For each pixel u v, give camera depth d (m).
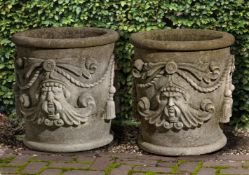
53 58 3.12
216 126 3.23
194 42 3.04
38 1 3.62
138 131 3.56
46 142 3.26
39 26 3.65
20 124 3.66
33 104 3.22
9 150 3.29
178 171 2.97
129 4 3.54
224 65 3.17
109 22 3.58
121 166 3.05
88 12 3.59
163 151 3.18
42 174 2.95
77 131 3.23
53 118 3.16
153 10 3.53
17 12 3.65
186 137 3.16
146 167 3.04
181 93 3.09
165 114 3.11
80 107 3.19
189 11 3.51
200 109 3.13
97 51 3.18
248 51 3.47
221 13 3.49
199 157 3.16
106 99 3.29
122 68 3.61
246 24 3.46
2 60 3.71
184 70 3.07
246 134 3.49
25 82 3.21
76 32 3.47
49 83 3.13
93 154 3.23
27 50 3.17
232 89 3.24
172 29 3.41
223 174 2.93
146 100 3.17
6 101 3.75
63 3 3.60
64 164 3.08
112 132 3.44
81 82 3.16
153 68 3.11
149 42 3.08
